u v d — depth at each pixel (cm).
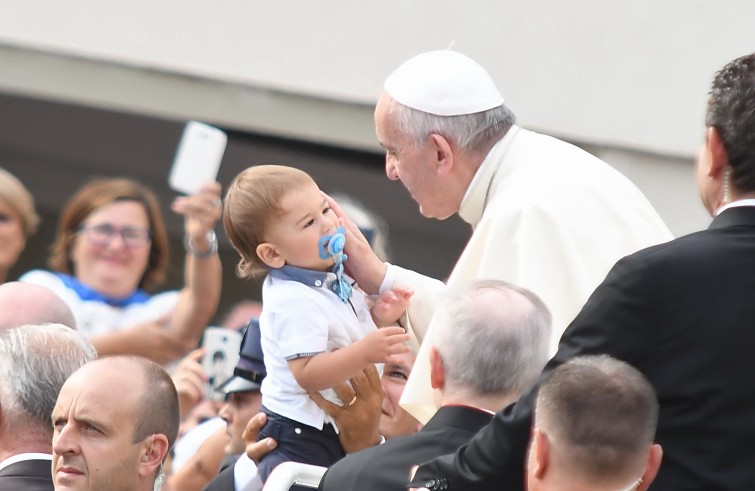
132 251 2103
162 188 2589
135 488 1178
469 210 1444
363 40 2408
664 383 983
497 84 2372
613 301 992
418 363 1316
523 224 1376
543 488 930
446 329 1104
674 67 2344
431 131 1408
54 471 1174
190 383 1636
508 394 1088
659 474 978
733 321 976
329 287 1326
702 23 2333
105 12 2466
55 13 2472
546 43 2361
